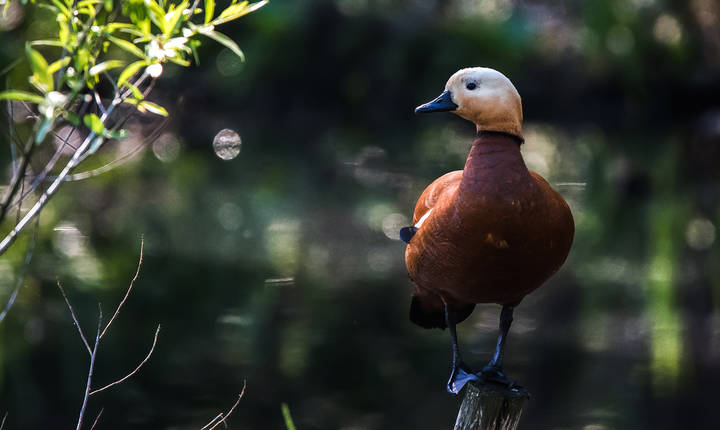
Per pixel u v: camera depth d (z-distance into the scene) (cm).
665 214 1712
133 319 1080
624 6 2688
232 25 2838
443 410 863
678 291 1230
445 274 489
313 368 959
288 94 2809
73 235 1414
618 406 879
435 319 592
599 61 2783
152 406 852
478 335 1084
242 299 1168
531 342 1054
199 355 982
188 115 2525
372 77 2850
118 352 988
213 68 2759
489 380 512
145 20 360
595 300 1202
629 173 2098
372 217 1658
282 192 1852
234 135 2498
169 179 1898
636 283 1282
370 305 1173
